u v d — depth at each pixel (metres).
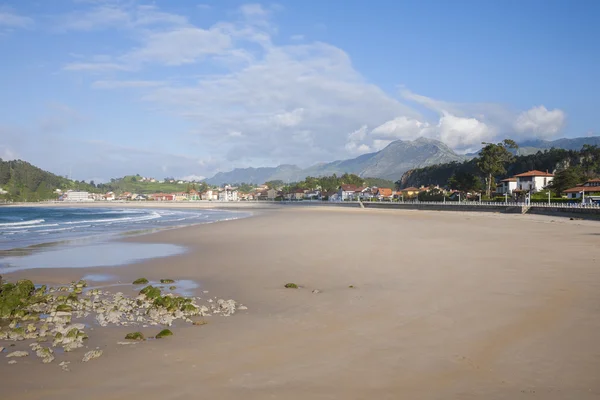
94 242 37.06
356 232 44.34
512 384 8.82
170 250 31.58
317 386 8.79
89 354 10.52
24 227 58.00
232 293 17.81
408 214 90.69
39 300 16.38
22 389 8.73
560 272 20.56
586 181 108.44
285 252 29.45
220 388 8.73
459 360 10.07
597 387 8.66
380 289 17.77
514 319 13.17
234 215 97.44
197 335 12.17
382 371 9.51
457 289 17.39
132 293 18.30
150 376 9.34
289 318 13.86
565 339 11.40
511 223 56.94
